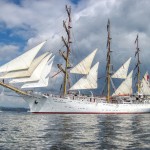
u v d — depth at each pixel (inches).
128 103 3137.3
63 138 842.8
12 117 1966.0
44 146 698.8
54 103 2561.5
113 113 2967.5
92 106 2775.6
